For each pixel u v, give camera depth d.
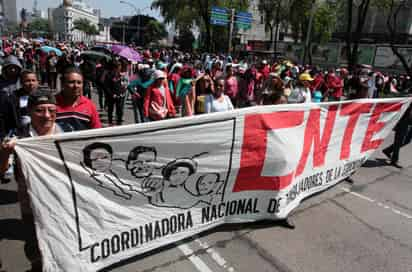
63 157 2.07
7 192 3.87
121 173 2.35
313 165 3.87
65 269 2.21
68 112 2.77
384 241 3.31
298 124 3.38
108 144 2.23
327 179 4.27
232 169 2.95
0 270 2.54
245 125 2.88
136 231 2.55
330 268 2.81
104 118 8.21
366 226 3.60
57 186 2.07
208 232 3.22
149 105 4.86
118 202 2.39
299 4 29.20
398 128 5.69
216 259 2.83
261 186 3.21
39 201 2.02
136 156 2.38
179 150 2.59
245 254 2.93
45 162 2.00
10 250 2.81
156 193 2.58
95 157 2.20
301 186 3.78
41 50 12.37
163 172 2.56
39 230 2.07
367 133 4.64
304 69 18.14
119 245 2.48
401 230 3.57
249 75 8.87
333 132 4.01
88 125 2.92
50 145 2.00
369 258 3.00
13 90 3.45
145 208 2.55
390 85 15.11
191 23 37.25
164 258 2.80
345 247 3.15
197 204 2.88
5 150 1.86
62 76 2.73
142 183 2.47
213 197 2.97
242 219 3.27
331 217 3.74
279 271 2.74
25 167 1.93
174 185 2.67
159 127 2.42
